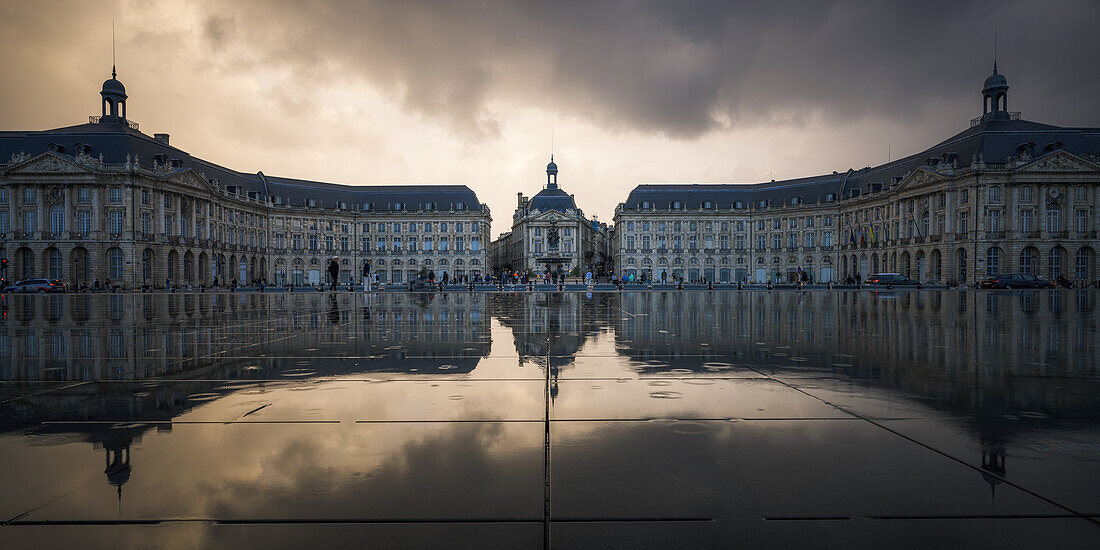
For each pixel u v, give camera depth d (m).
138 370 7.07
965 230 71.06
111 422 4.51
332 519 2.81
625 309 22.39
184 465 3.52
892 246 82.62
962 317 16.80
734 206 107.56
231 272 86.38
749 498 3.04
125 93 78.44
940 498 3.03
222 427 4.36
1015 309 21.33
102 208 68.38
